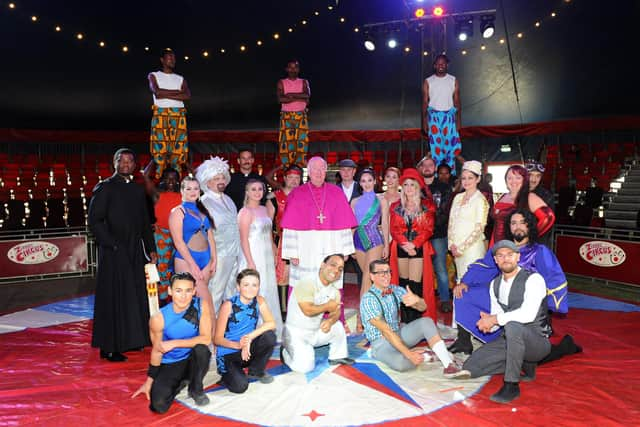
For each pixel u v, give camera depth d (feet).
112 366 16.98
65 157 59.77
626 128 56.03
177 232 16.89
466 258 19.54
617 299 25.84
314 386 14.69
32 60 58.23
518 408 13.14
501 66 59.11
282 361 16.57
